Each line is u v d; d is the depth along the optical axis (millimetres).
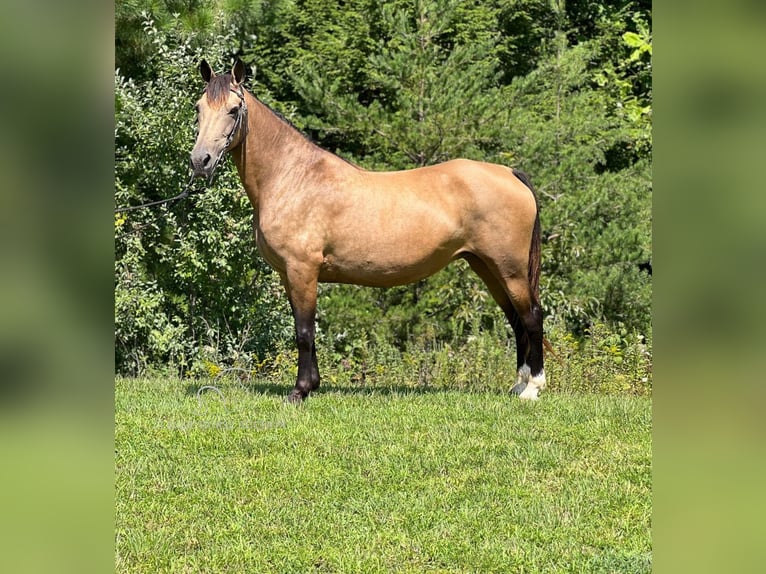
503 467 5402
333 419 6434
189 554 4082
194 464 5410
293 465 5395
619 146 14516
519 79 11562
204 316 10789
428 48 11531
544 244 11281
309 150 6938
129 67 11680
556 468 5418
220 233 10258
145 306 10016
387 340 10867
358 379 10055
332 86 11516
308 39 14250
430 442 5887
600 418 6535
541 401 7102
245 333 10578
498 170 7094
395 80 11141
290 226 6805
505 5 14523
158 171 10508
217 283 10617
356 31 13703
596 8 15883
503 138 11164
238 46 11453
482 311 10961
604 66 15086
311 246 6820
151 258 10781
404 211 6859
